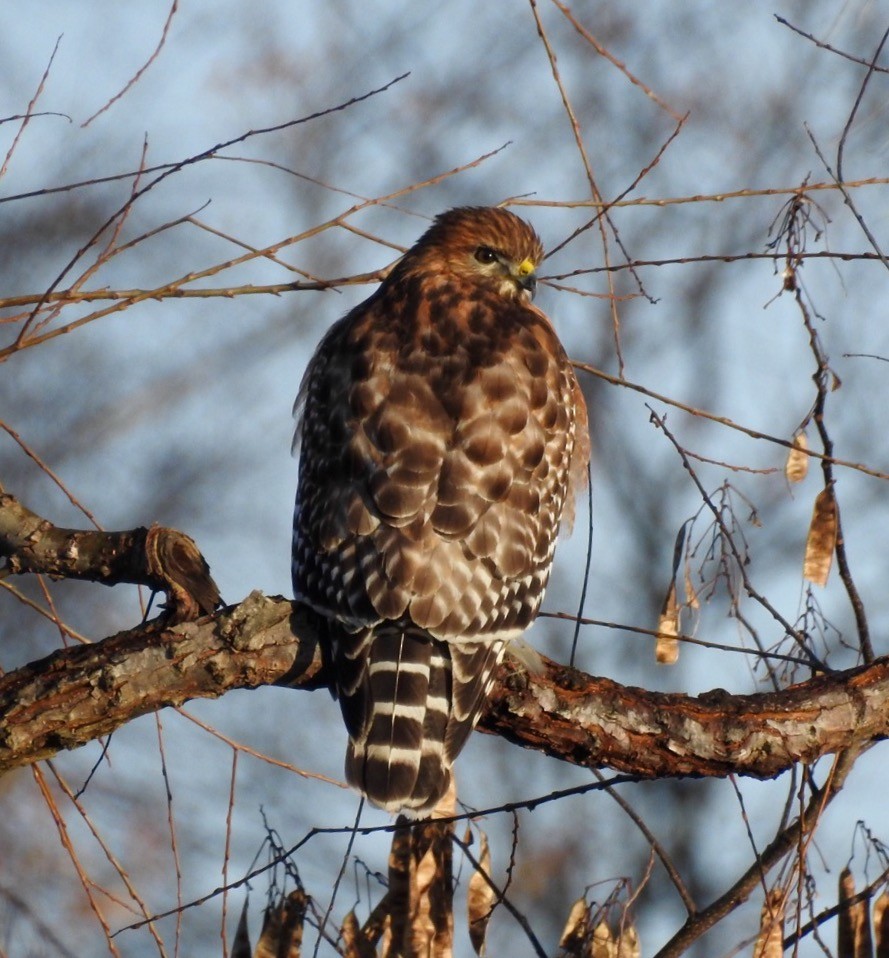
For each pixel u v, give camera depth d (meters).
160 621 8.96
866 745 9.83
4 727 8.52
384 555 9.27
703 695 9.62
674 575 10.59
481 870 9.59
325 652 9.25
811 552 10.59
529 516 9.75
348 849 9.05
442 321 10.47
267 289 10.12
